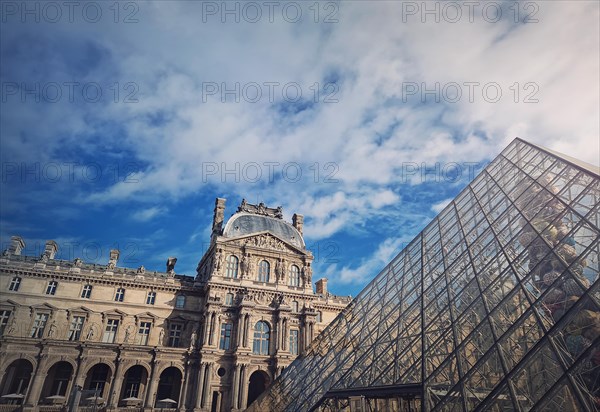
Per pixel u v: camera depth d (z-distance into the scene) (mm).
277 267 85000
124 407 63469
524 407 18750
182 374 69250
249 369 72625
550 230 27062
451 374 23109
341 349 39188
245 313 75438
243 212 91562
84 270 74562
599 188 26641
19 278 70000
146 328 74562
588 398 16922
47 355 62750
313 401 33719
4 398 60500
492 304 25953
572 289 21906
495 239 31656
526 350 21562
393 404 25984
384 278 45531
